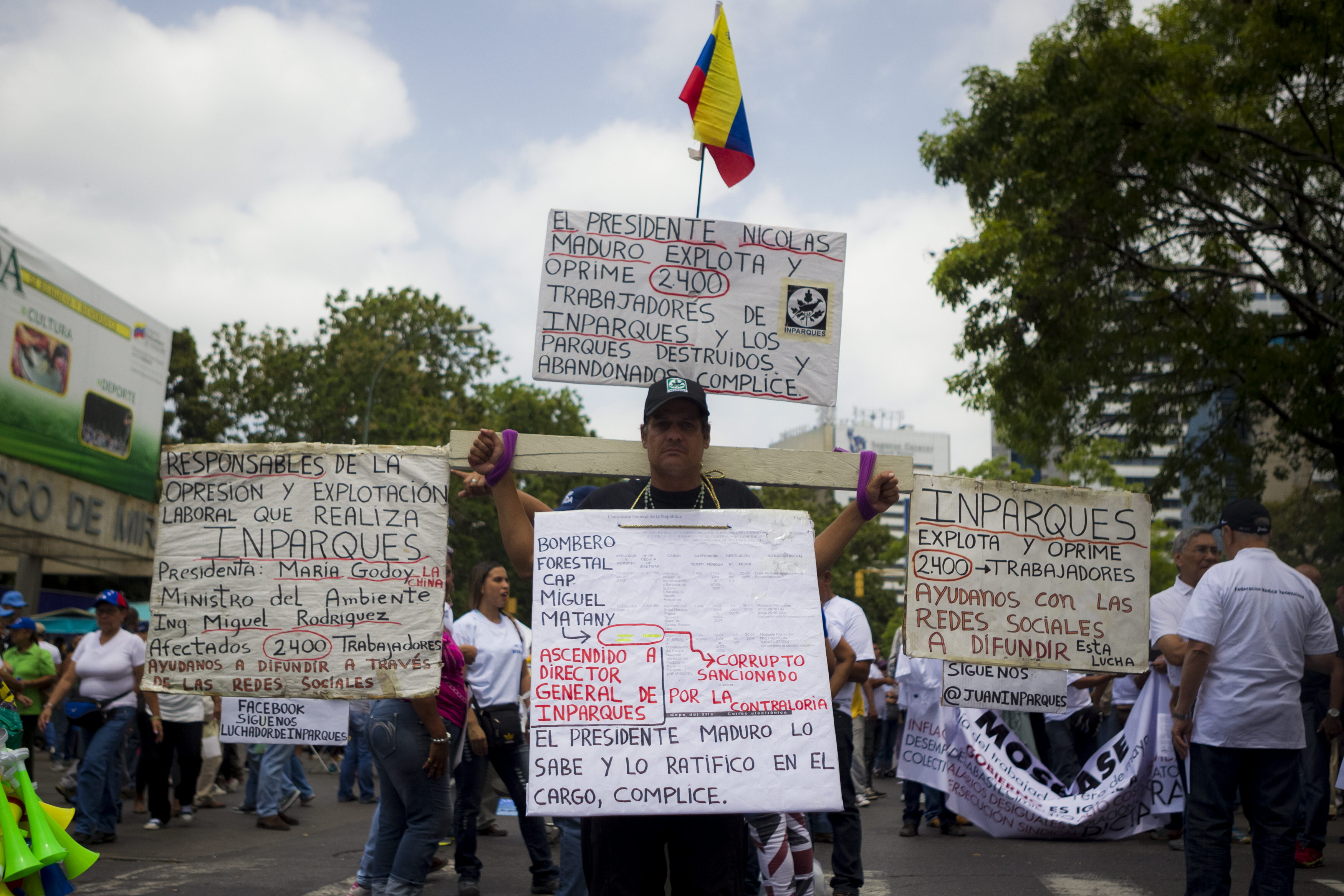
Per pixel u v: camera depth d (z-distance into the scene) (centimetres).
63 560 2992
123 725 902
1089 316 1658
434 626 406
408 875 523
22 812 469
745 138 458
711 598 365
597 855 361
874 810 1203
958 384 1803
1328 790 745
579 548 371
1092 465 3347
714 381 429
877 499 391
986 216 1716
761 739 349
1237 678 498
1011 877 704
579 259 432
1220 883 496
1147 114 1506
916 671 867
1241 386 1602
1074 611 431
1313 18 1433
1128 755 812
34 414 2483
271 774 992
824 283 436
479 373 4125
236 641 404
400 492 411
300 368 3900
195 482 411
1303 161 1589
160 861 786
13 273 2395
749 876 533
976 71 1623
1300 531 2328
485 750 686
